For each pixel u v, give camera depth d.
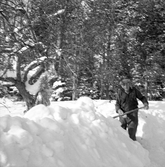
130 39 14.14
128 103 4.80
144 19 14.72
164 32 15.45
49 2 7.27
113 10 10.06
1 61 6.89
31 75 7.36
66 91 17.03
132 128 4.67
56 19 7.54
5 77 6.91
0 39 6.72
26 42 7.16
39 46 6.99
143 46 15.08
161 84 18.36
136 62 15.34
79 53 7.55
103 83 9.56
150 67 15.11
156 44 15.00
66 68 7.42
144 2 13.36
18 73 7.00
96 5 8.57
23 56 7.25
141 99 4.84
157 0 13.96
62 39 7.48
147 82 15.88
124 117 4.70
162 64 15.55
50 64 7.09
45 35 7.61
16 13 7.21
